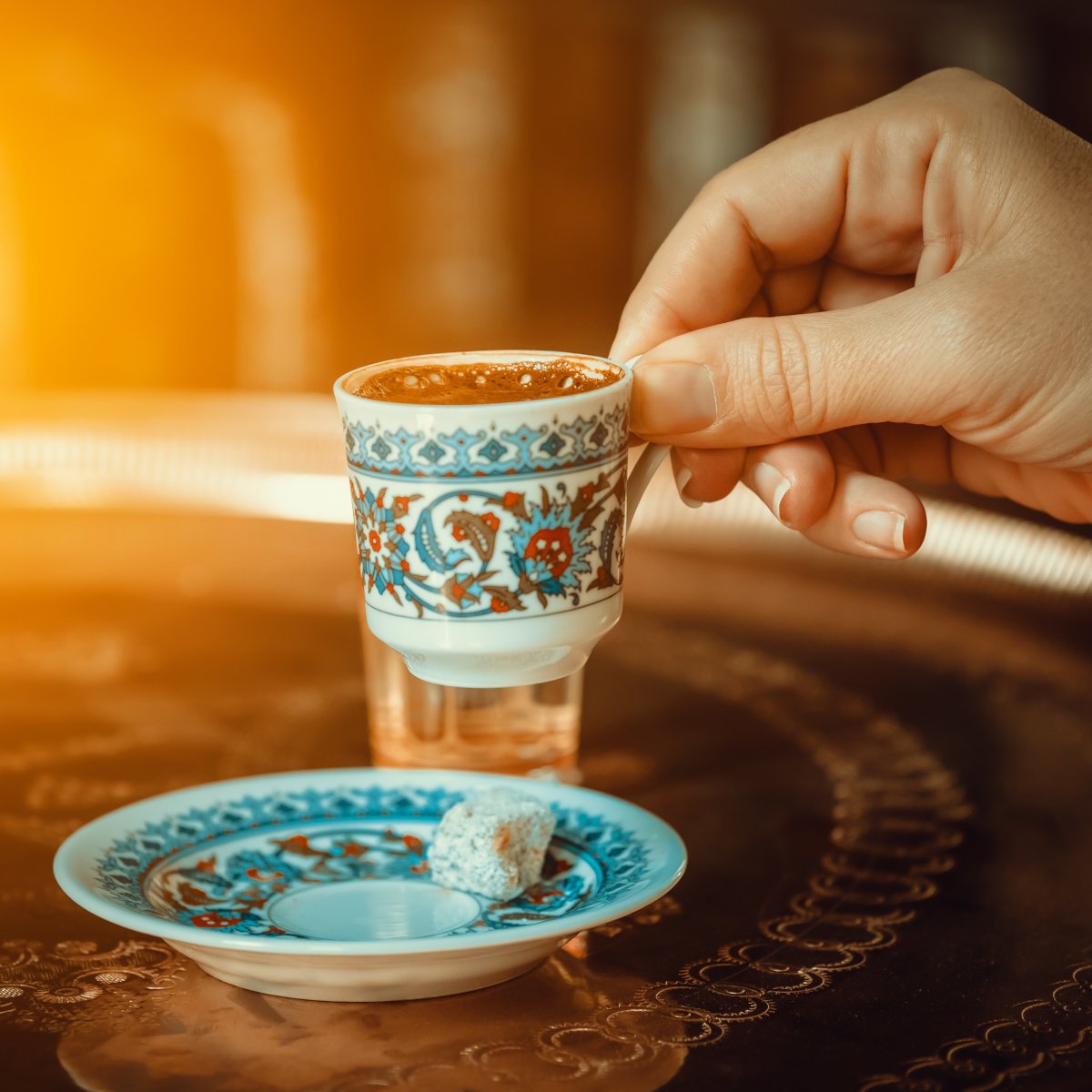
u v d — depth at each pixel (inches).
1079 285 24.5
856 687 30.3
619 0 107.6
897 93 26.6
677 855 23.3
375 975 21.9
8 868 24.9
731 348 24.8
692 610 33.2
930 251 26.0
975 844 25.7
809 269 28.0
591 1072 21.3
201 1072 21.3
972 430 25.1
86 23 94.5
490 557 22.2
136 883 23.2
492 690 27.2
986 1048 21.7
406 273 108.0
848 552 26.6
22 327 97.3
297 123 101.8
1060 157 25.3
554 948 22.6
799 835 26.0
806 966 23.1
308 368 104.6
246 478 38.0
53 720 28.9
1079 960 23.2
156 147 98.3
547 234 111.7
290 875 24.1
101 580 34.2
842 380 24.8
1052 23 111.0
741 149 113.7
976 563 33.4
